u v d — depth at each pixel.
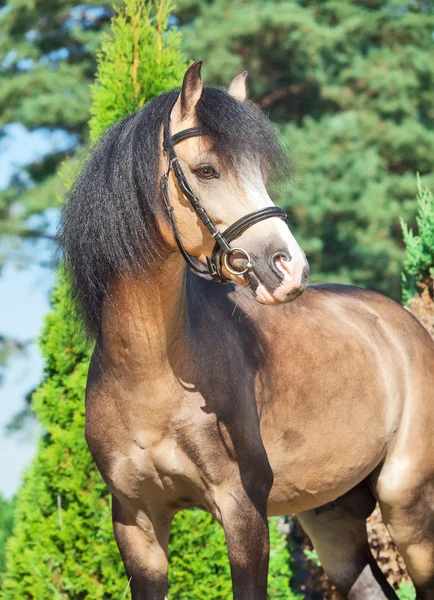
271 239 5.24
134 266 5.53
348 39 26.73
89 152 5.98
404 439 7.12
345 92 25.86
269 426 6.25
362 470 6.95
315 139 24.66
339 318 7.11
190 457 5.75
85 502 8.23
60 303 8.59
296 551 10.98
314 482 6.67
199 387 5.75
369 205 23.77
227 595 8.28
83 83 27.16
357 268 24.47
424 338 7.59
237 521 5.74
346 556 7.63
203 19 26.06
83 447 8.28
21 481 9.25
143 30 8.90
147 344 5.62
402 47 27.02
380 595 7.53
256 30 25.17
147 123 5.57
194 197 5.37
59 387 8.50
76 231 5.69
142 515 6.07
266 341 6.34
